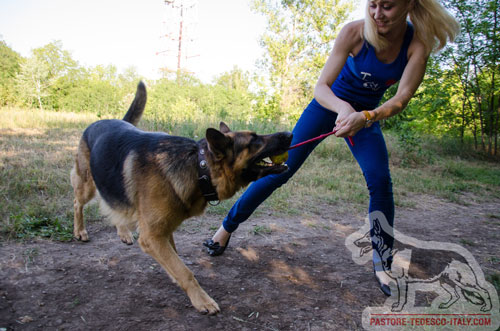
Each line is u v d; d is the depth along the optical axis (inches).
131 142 110.4
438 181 317.7
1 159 218.5
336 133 101.7
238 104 836.6
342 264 133.8
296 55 912.3
